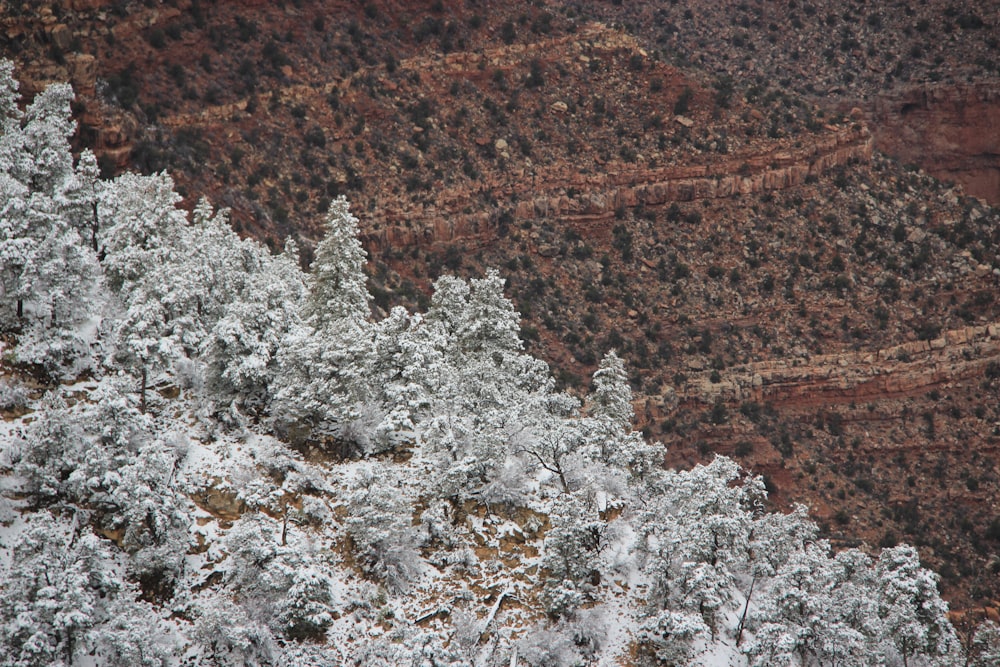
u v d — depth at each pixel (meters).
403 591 69.06
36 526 58.50
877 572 73.38
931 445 165.38
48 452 65.69
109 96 146.00
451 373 81.81
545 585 68.88
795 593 66.19
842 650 65.50
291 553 66.12
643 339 169.50
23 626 54.91
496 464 74.31
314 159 166.88
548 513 74.25
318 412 76.88
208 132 158.12
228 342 74.38
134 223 81.31
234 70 167.50
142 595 64.50
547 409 83.88
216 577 66.81
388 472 74.12
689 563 65.31
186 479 71.00
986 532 154.75
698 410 163.12
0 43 141.88
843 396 168.75
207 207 91.88
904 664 68.81
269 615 65.00
